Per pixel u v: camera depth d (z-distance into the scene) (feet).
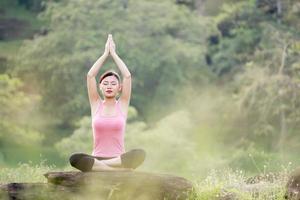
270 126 119.75
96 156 40.63
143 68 140.46
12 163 118.93
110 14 143.02
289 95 120.78
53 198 39.11
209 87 142.31
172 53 141.59
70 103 137.80
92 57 136.87
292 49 129.80
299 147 117.70
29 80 143.84
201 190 41.78
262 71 125.08
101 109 41.45
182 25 147.95
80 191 39.19
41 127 139.85
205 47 148.36
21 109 138.31
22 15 185.57
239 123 125.49
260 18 148.97
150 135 110.42
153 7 145.59
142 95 140.87
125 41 140.26
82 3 143.13
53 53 141.59
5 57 161.68
